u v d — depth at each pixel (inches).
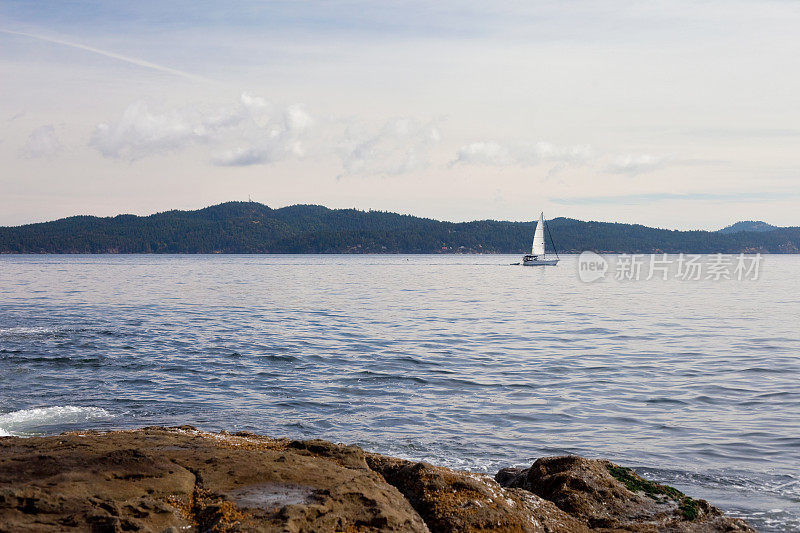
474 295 2399.1
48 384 762.8
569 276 4163.4
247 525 255.6
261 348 1050.7
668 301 2160.4
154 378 805.9
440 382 795.4
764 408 668.1
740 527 349.1
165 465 315.9
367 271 4886.8
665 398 713.0
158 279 3496.6
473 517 309.9
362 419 621.6
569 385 781.3
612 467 414.0
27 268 5251.0
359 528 268.8
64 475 290.5
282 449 377.7
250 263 7352.4
